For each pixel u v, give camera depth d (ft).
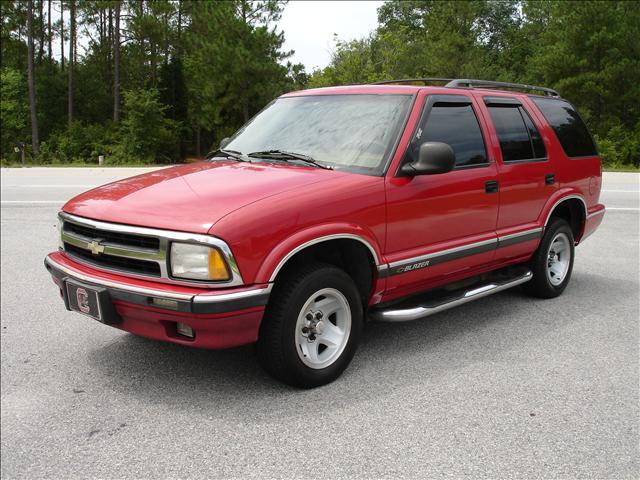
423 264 13.69
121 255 11.25
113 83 179.83
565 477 9.12
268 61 130.41
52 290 19.67
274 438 10.22
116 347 14.60
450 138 14.51
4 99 146.72
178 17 169.78
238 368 13.17
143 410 11.35
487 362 13.52
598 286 20.27
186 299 10.36
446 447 9.93
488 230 15.57
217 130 143.84
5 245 26.30
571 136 19.19
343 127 14.10
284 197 11.40
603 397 11.80
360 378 12.63
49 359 13.91
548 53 123.75
